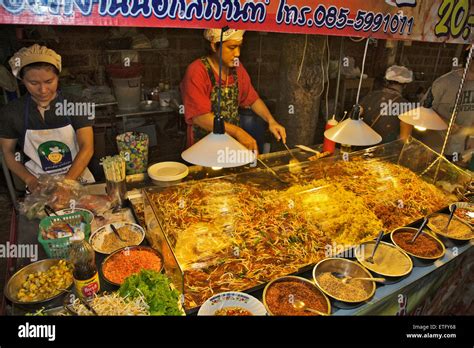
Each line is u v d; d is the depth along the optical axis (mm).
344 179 2615
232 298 1532
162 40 5094
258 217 2137
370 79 6219
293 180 2543
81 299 1415
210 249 1854
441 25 2287
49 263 1629
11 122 2502
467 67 2635
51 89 2342
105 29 4832
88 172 2818
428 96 2227
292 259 1857
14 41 3701
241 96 3191
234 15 1498
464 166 3373
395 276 1698
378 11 1960
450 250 2049
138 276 1479
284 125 3900
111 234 1918
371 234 2059
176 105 4926
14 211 2188
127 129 5078
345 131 1868
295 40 3547
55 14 1198
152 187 2182
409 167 2891
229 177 2451
